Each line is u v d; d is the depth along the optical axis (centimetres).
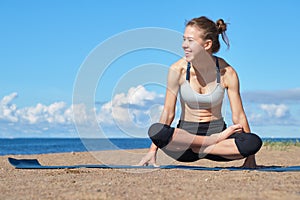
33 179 383
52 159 619
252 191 298
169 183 343
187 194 293
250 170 423
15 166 482
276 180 351
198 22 441
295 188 311
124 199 280
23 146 2384
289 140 984
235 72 462
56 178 383
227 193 291
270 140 972
